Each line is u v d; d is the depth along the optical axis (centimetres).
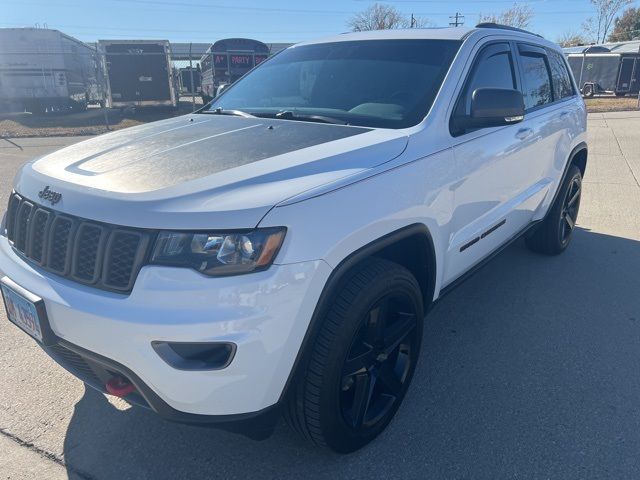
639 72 3167
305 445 265
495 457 255
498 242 378
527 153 389
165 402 203
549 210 474
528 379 317
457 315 397
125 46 2273
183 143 273
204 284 194
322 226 213
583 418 282
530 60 420
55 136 1716
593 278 465
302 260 205
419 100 304
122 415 287
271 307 199
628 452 257
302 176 224
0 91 2280
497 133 342
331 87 340
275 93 362
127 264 204
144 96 2336
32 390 306
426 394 303
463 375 321
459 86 315
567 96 501
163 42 2317
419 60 333
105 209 210
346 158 242
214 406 203
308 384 223
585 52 3186
